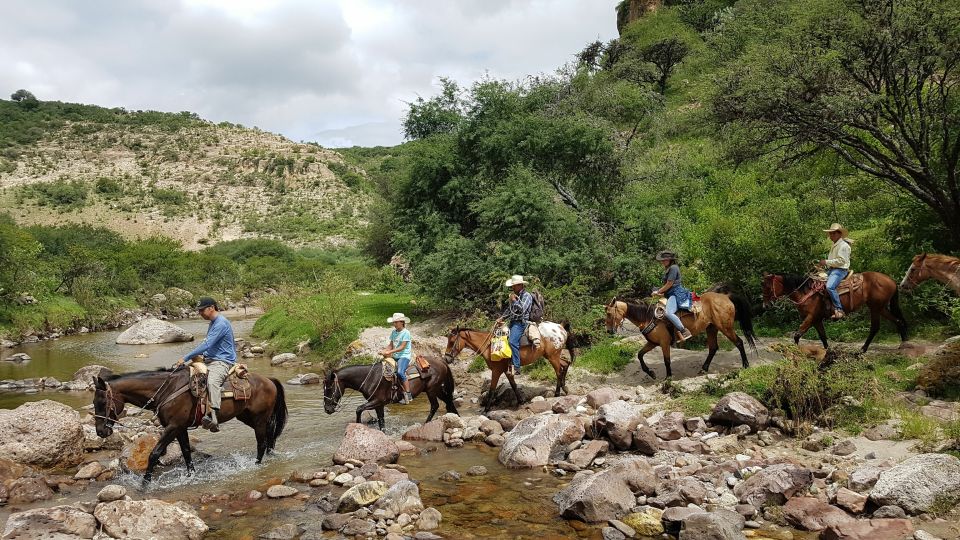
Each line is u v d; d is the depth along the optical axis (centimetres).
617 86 2689
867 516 666
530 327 1233
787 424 927
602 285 1994
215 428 911
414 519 735
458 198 2275
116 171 13888
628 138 2561
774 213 1695
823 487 736
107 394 888
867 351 1254
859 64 1327
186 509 760
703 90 1617
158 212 11488
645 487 776
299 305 2327
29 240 3453
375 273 4441
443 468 938
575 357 1550
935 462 675
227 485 892
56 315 3388
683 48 4659
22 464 941
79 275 4109
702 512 648
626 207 2198
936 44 1270
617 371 1410
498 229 1989
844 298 1201
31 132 15088
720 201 2566
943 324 1362
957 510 639
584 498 721
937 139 1484
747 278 1670
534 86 2502
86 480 913
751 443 903
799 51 1371
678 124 2797
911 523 623
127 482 910
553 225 1892
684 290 1235
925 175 1375
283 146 16650
